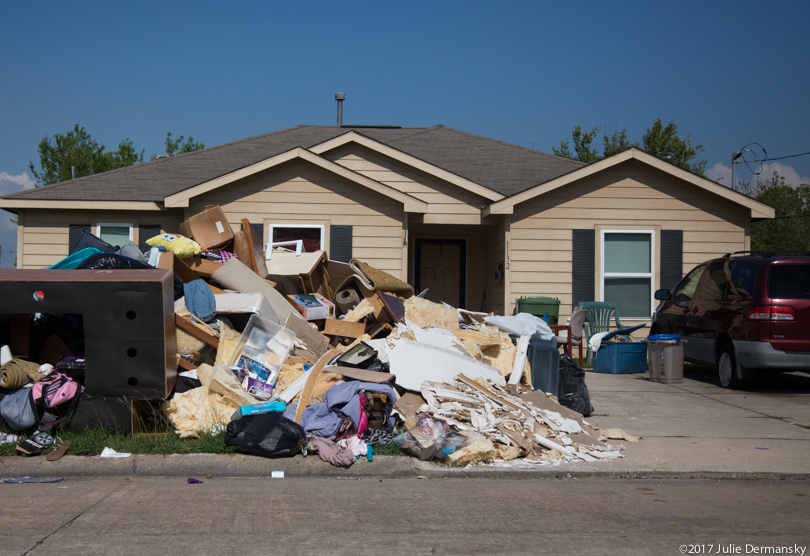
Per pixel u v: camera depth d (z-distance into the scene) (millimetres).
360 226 12422
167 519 4273
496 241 13523
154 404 6234
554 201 12805
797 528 4258
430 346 7078
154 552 3672
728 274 9852
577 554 3736
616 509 4656
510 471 5598
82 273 5930
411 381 6660
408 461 5680
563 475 5613
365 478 5477
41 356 6566
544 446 6172
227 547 3768
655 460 5953
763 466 5789
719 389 9477
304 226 12336
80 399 5883
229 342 6797
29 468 5379
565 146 33906
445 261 14711
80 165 31703
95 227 12523
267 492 4984
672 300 11516
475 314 9141
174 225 12633
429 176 13203
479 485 5305
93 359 5785
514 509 4613
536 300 12102
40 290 5719
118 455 5535
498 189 13547
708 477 5637
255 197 12297
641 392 9195
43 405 5789
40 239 12453
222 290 8242
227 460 5531
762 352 8820
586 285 12766
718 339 9742
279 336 7059
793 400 8664
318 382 6512
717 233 12844
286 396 6398
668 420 7488
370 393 6254
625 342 11023
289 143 15469
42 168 32062
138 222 12586
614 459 5977
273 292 8320
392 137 16578
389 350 6887
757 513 4586
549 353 7703
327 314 8844
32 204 12195
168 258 7691
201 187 11969
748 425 7262
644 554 3754
